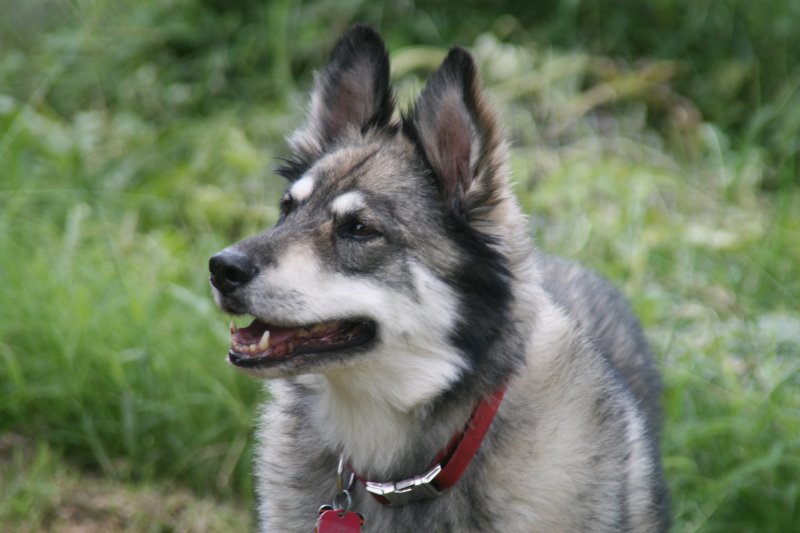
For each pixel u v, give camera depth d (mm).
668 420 8227
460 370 5531
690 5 13508
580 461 5637
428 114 5688
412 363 5523
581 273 7609
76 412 8672
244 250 5438
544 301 6016
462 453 5559
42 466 8203
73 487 8195
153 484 8461
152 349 8836
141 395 8719
